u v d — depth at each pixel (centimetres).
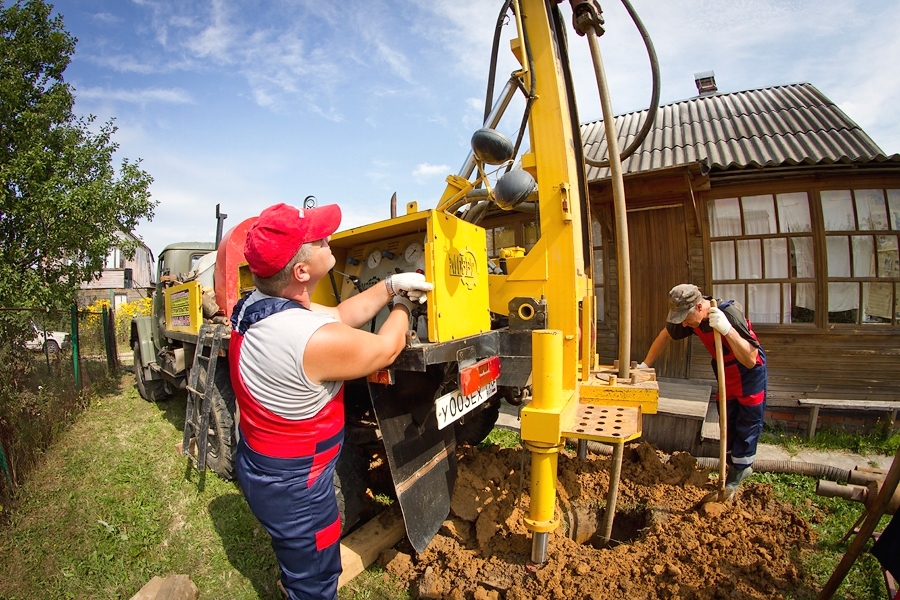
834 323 512
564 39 303
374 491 332
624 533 303
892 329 491
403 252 266
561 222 249
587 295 288
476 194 267
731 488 298
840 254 511
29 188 589
